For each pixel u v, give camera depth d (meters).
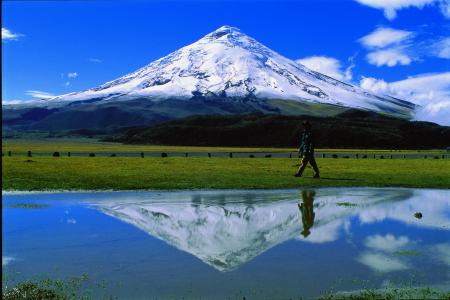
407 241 16.73
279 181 37.53
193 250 15.45
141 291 11.36
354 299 10.76
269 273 12.84
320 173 45.62
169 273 12.83
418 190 33.25
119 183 34.72
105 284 11.87
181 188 32.72
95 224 19.84
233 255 14.73
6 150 119.00
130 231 18.47
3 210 23.45
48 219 20.97
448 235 17.84
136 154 99.62
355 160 74.94
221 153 111.88
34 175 39.44
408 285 11.77
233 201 27.16
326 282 12.03
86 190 31.30
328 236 17.59
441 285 11.80
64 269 13.20
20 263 13.77
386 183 37.00
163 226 19.52
